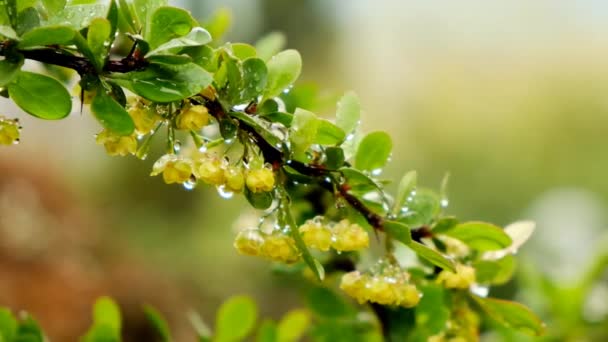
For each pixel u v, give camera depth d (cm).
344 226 62
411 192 63
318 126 61
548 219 200
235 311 73
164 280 209
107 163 337
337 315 74
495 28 382
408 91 366
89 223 213
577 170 332
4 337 69
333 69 382
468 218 318
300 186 69
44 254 183
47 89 60
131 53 60
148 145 62
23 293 169
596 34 377
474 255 66
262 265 276
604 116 348
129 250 217
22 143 233
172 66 60
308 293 73
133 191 331
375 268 64
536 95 356
